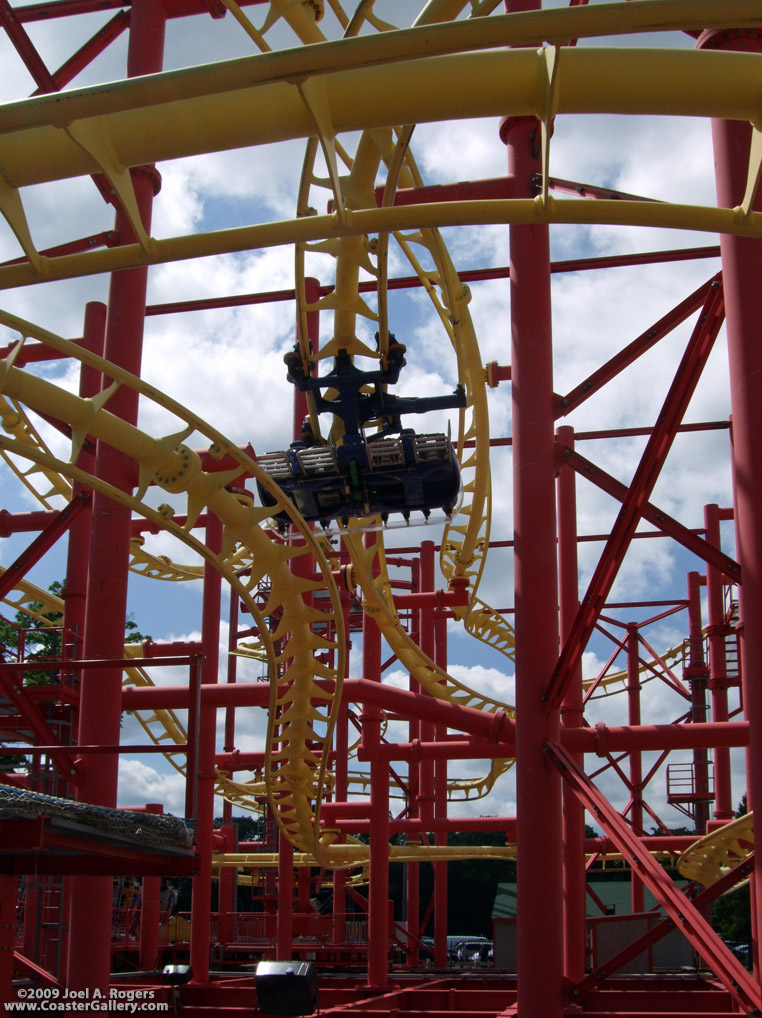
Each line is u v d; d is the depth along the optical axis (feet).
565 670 37.96
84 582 55.77
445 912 98.27
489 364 60.13
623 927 88.48
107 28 49.75
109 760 42.80
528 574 39.68
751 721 32.07
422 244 47.24
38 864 32.30
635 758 97.25
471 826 85.97
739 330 33.35
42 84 47.52
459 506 49.57
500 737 60.44
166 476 41.42
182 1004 56.49
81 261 26.66
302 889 112.88
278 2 38.42
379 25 38.55
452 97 25.23
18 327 34.50
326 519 49.49
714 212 25.67
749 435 32.91
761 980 32.68
